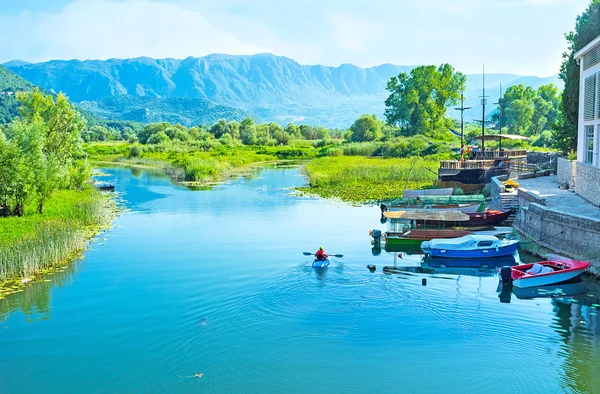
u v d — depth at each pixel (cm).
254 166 9131
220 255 2695
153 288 2170
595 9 3962
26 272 2402
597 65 3031
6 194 3431
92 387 1403
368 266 2427
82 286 2231
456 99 12131
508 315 1831
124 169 8894
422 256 2691
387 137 12344
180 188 5841
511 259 2611
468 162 4834
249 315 1833
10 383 1430
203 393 1358
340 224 3538
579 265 2177
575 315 1839
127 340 1673
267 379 1412
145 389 1387
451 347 1587
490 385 1378
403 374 1430
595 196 2878
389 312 1848
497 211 3441
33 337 1716
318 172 6569
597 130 3039
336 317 1806
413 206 3750
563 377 1416
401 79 12588
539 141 9094
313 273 2330
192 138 15800
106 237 3206
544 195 3272
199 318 1828
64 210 3778
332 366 1475
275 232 3281
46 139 4800
